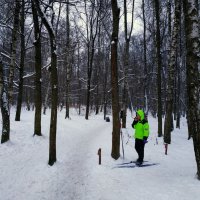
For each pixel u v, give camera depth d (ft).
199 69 25.09
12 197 24.08
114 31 35.47
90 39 100.01
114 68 35.73
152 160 37.40
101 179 28.60
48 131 52.75
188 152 46.65
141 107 167.84
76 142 52.44
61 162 35.53
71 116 106.63
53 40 33.42
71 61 122.31
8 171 29.58
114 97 36.11
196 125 25.43
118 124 36.35
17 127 48.67
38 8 32.71
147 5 90.53
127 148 44.24
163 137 56.44
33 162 33.99
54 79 33.55
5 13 50.47
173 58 53.26
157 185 25.75
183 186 24.76
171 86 53.78
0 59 37.96
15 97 147.84
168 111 54.19
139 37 142.61
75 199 24.25
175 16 52.75
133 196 23.21
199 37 25.30
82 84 165.78
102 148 43.88
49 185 27.53
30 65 119.65
